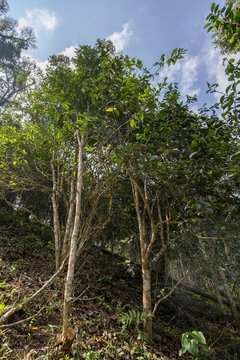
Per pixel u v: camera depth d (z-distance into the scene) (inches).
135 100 133.6
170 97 149.0
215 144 94.1
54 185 204.7
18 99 229.5
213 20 78.0
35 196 315.3
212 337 187.5
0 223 279.3
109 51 218.4
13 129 225.6
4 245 224.5
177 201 138.5
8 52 528.4
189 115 173.5
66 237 183.8
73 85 195.9
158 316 197.6
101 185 193.3
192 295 265.3
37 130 229.0
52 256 229.9
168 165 110.5
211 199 122.2
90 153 188.2
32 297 118.6
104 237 303.9
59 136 224.7
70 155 228.1
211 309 241.3
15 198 331.3
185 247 200.2
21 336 111.2
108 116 173.9
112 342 126.3
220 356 160.6
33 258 220.4
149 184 197.8
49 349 105.5
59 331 116.4
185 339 93.0
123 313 157.8
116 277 247.6
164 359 125.9
